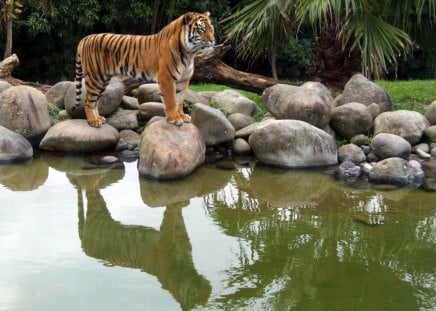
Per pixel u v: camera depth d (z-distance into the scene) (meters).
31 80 15.60
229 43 11.34
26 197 6.09
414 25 8.88
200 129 7.71
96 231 5.26
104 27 15.69
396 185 6.59
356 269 4.49
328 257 4.72
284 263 4.61
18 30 14.22
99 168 7.20
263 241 5.07
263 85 9.67
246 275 4.39
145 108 8.52
